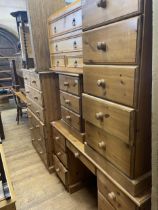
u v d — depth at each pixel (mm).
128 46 656
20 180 1810
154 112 615
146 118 715
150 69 661
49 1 1571
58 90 1713
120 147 799
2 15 4898
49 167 1891
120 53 699
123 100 728
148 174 793
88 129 1041
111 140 853
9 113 4047
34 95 1896
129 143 730
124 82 706
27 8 1513
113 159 865
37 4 1531
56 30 1406
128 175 785
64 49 1339
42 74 1606
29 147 2473
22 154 2295
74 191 1624
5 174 930
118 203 881
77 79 1167
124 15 650
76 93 1212
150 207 781
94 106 921
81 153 1174
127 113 705
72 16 1155
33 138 2334
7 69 5234
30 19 1525
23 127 3201
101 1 727
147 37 620
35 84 1771
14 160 2166
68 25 1222
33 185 1737
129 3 622
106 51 771
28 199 1571
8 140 2697
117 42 702
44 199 1567
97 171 1030
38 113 1859
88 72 931
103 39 775
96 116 899
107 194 965
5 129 3115
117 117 765
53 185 1729
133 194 776
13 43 5234
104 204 1015
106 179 945
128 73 677
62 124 1617
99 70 842
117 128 779
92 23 826
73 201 1530
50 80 1656
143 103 687
